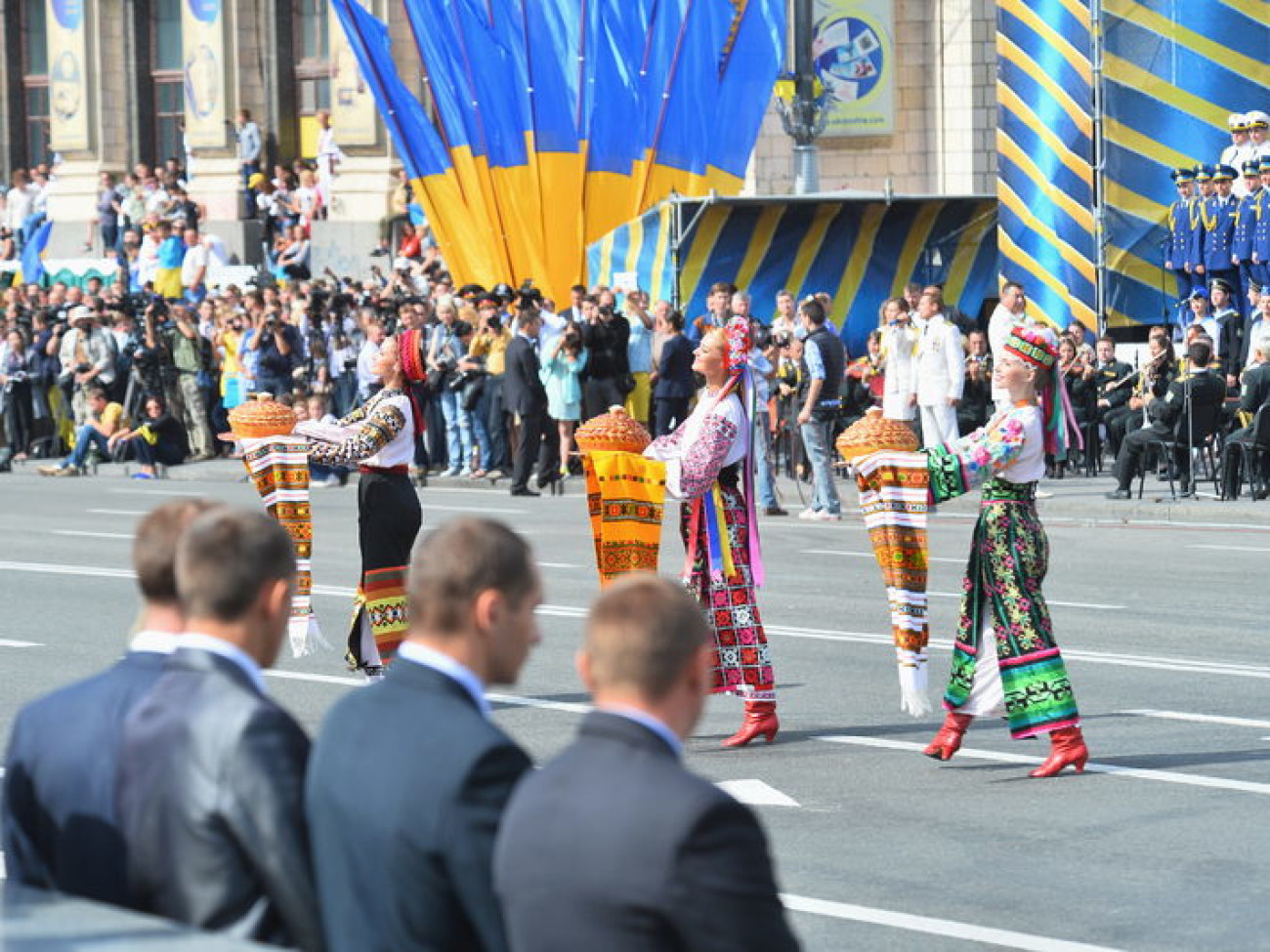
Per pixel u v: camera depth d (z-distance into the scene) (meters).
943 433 26.27
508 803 4.66
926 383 26.25
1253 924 8.68
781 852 9.95
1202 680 14.41
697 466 12.35
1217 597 18.33
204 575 5.14
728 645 12.55
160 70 57.62
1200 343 25.95
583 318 30.62
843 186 45.03
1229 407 27.83
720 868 4.22
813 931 8.62
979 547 11.69
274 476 13.74
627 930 4.23
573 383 29.83
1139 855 9.81
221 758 4.90
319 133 50.84
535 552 22.23
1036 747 12.43
